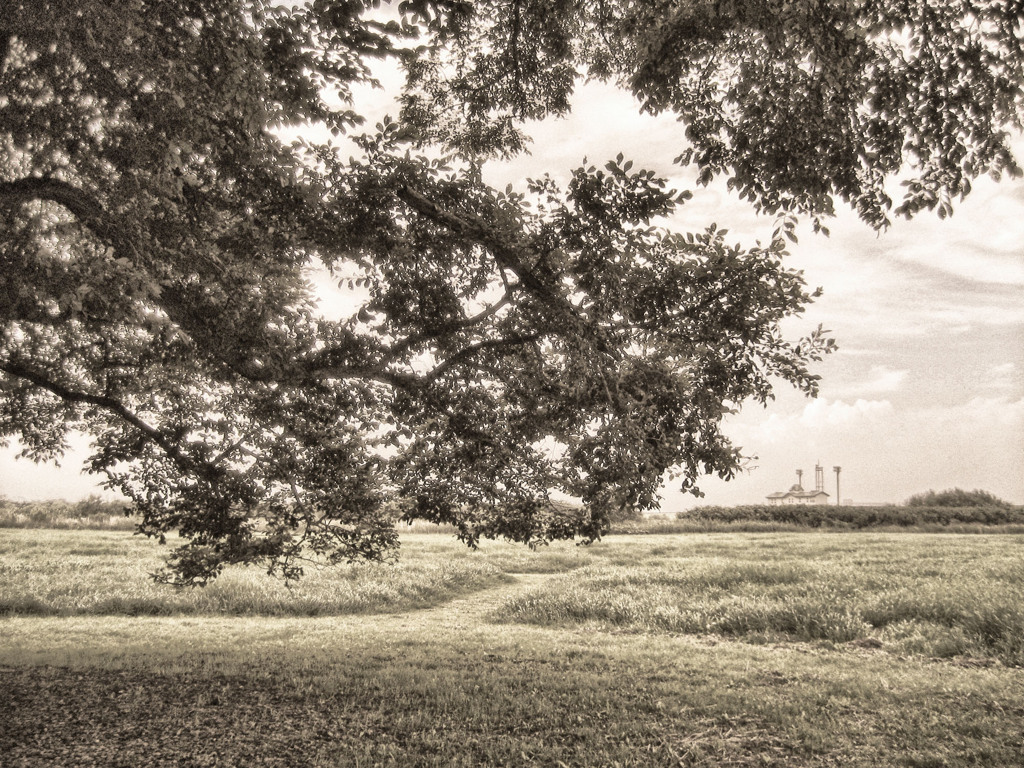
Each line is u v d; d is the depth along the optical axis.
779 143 7.19
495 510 10.40
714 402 8.42
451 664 9.99
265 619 16.72
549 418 9.35
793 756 5.98
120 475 10.51
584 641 12.90
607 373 7.78
